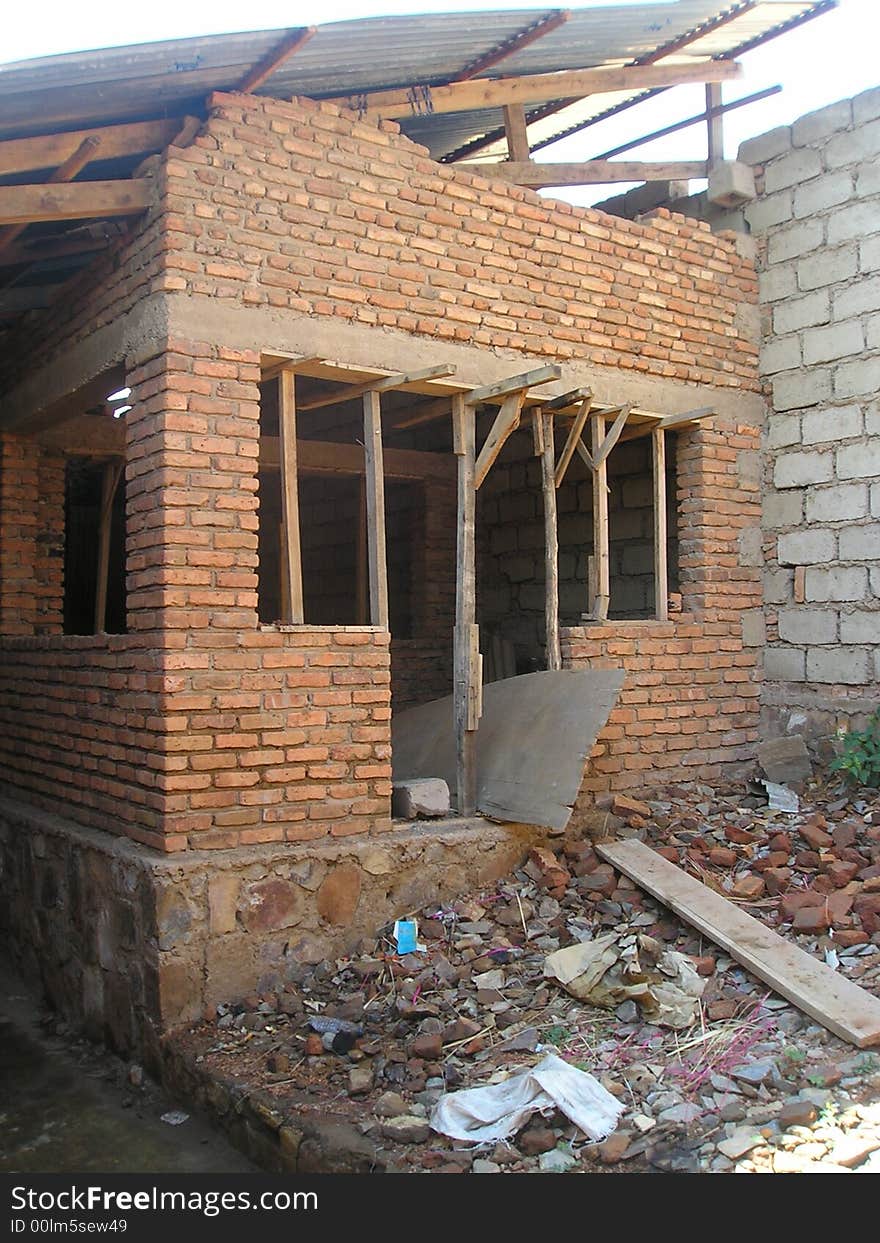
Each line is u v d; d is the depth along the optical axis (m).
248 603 5.59
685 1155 3.84
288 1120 4.35
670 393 7.69
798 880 6.00
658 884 5.83
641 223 7.76
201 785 5.36
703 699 7.74
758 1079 4.24
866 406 7.56
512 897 6.00
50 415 7.20
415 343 6.36
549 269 7.04
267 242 5.82
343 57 5.93
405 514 10.73
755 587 8.12
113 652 5.89
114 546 11.66
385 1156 4.04
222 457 5.57
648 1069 4.43
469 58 6.60
